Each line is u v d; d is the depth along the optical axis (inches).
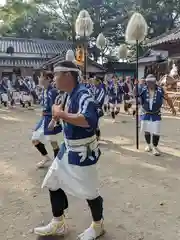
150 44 724.0
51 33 1718.8
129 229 144.5
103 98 321.4
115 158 263.3
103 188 194.9
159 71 943.0
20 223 149.6
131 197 181.2
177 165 243.1
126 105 536.4
